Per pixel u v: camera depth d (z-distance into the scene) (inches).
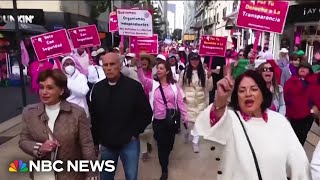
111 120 157.9
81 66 290.5
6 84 658.2
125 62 332.2
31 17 810.2
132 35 300.7
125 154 163.9
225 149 105.3
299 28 692.7
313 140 295.6
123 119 157.9
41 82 120.4
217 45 331.6
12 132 331.3
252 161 100.5
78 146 127.3
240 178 101.3
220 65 392.2
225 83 101.0
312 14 641.0
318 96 223.1
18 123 367.9
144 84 226.4
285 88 232.7
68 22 938.1
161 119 214.5
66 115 123.0
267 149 101.0
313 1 666.2
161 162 216.2
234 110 107.9
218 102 102.7
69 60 216.8
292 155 103.2
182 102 224.7
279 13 218.4
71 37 333.1
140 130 163.8
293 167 102.7
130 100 157.8
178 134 320.8
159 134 215.6
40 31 726.5
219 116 104.4
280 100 206.5
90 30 335.9
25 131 125.6
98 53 372.5
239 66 260.5
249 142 101.9
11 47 661.9
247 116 105.7
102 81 161.9
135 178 167.5
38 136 121.8
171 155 265.9
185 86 271.3
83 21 1084.5
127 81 159.8
